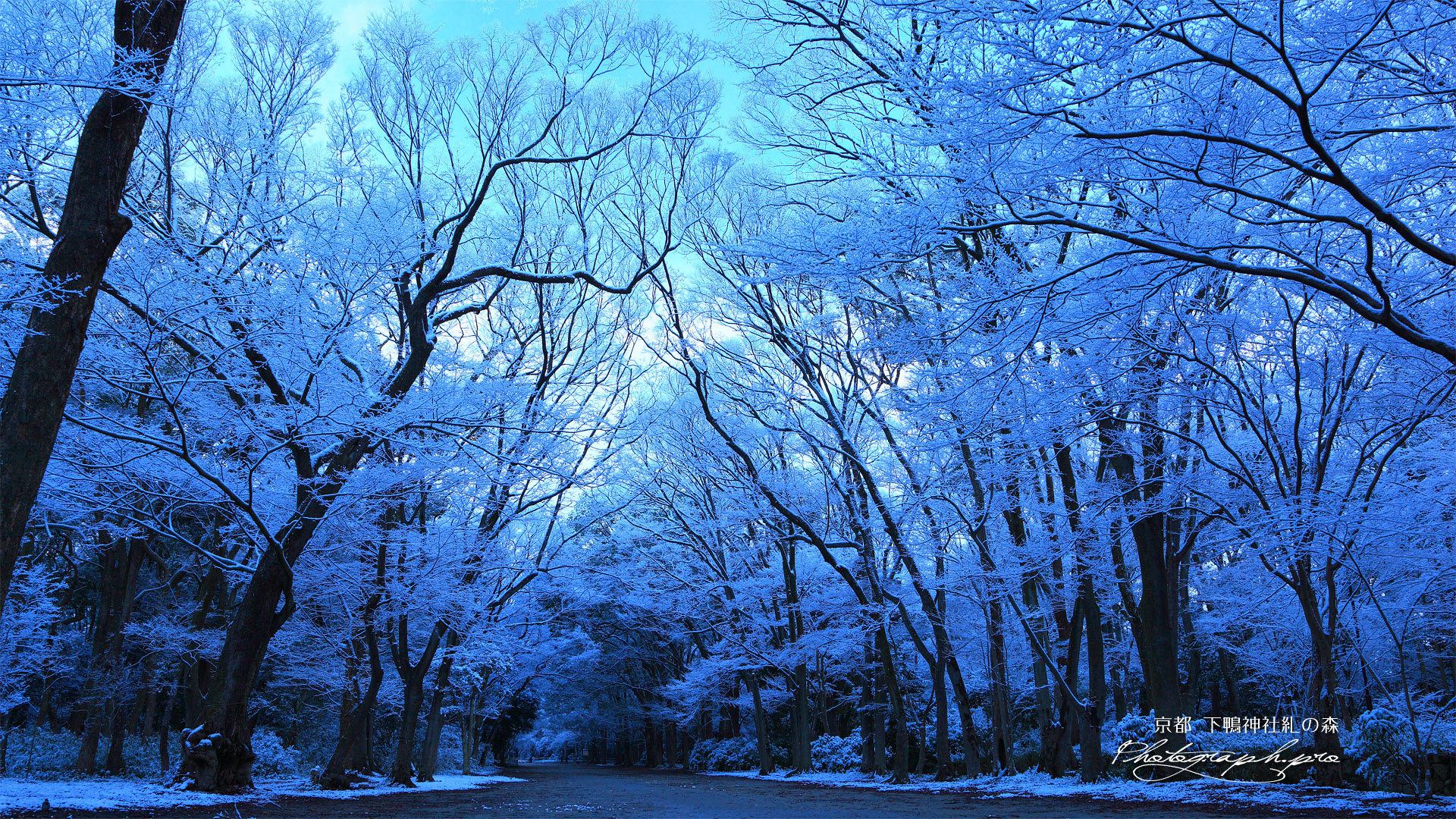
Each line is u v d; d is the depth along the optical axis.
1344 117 6.35
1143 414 11.20
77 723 22.75
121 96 6.71
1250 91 6.25
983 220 7.70
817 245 7.53
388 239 11.62
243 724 12.62
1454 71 6.48
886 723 24.47
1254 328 9.57
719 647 24.33
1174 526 14.37
